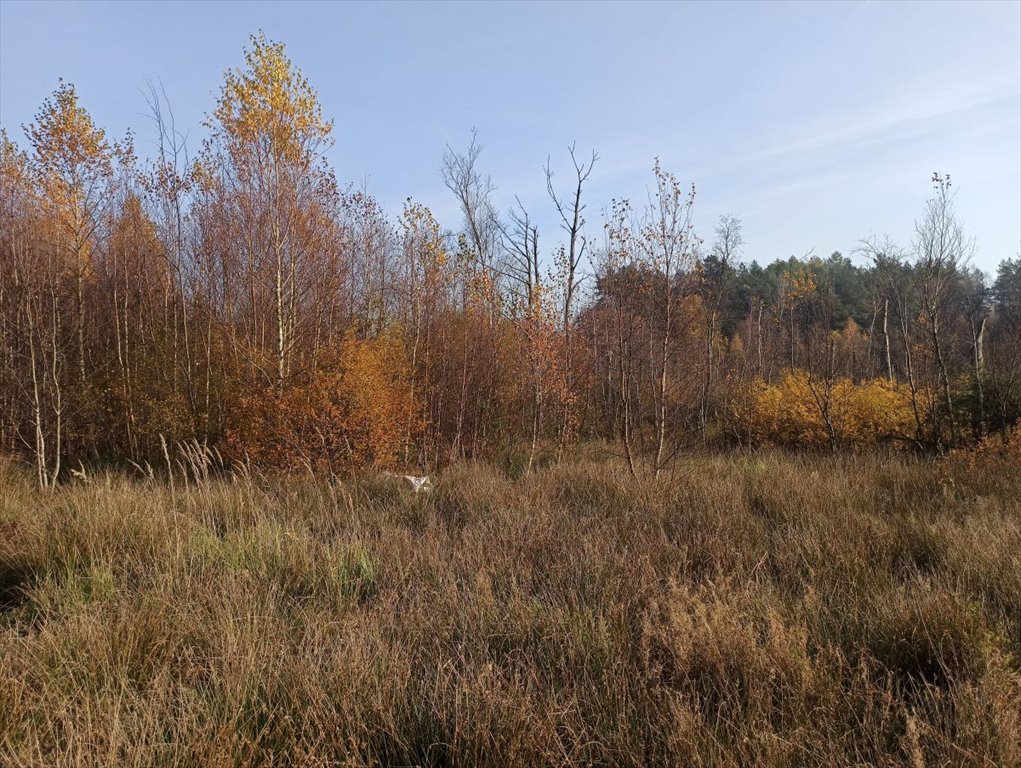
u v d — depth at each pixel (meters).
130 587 4.24
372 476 9.24
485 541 5.22
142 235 16.05
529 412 16.77
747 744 2.39
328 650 3.30
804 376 16.03
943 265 12.56
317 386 12.25
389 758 2.48
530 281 16.48
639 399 10.43
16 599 4.20
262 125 13.01
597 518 5.99
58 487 9.04
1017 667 2.97
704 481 7.77
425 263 15.96
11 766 2.22
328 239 14.50
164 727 2.58
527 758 2.39
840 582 4.14
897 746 2.46
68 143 12.34
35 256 11.07
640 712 2.68
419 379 15.29
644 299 9.87
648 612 3.63
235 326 14.67
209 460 7.96
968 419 12.46
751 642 3.08
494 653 3.28
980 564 4.16
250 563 4.69
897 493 6.93
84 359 15.49
